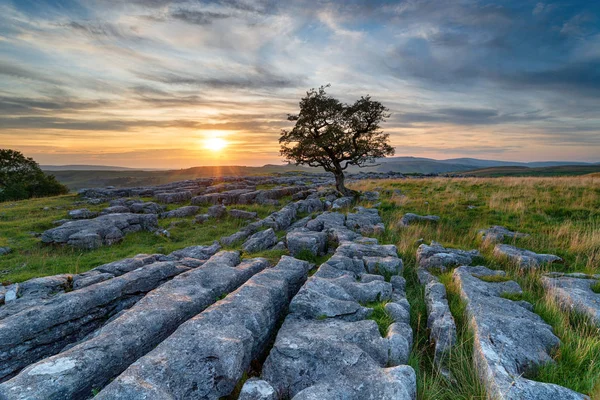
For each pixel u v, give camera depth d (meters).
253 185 38.19
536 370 5.32
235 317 5.99
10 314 7.11
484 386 5.06
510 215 18.23
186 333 5.30
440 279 9.89
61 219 20.53
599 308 7.03
